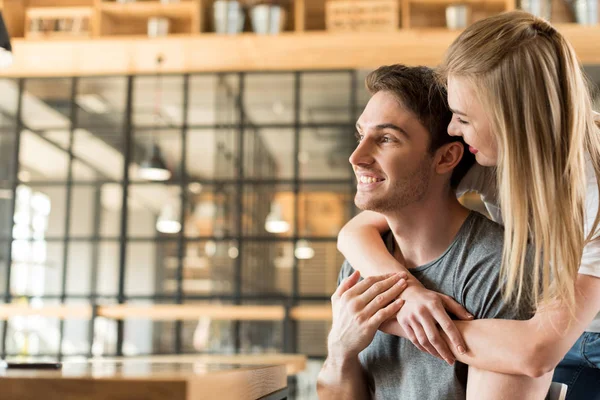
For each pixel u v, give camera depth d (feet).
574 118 3.60
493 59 3.59
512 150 3.55
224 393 2.91
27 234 28.02
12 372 3.01
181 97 24.76
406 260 4.15
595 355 4.51
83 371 3.09
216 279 28.63
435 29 18.56
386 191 3.86
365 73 21.52
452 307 3.79
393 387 3.99
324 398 4.12
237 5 19.52
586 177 3.80
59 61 20.99
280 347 25.99
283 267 30.40
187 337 28.35
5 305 16.57
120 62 20.95
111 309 16.31
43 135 26.43
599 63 19.45
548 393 4.03
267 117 26.53
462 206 4.13
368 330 3.86
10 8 20.75
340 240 4.42
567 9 19.38
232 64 20.94
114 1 20.49
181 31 21.20
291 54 19.94
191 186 28.02
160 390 2.49
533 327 3.54
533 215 3.54
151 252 31.63
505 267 3.73
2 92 24.17
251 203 26.71
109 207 31.99
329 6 19.45
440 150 3.90
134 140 27.25
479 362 3.59
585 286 3.62
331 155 29.07
